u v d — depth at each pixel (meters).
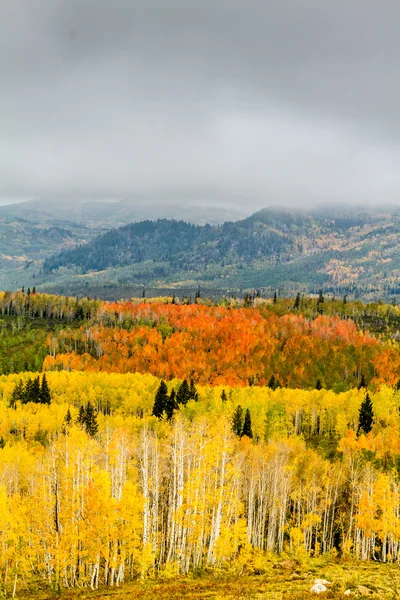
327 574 49.84
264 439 113.12
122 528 50.59
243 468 72.75
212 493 60.31
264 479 73.56
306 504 81.75
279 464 75.62
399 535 64.50
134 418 116.50
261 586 46.12
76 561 51.50
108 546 50.41
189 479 57.16
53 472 54.91
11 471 73.88
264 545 74.25
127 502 50.25
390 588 41.00
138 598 44.78
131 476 65.19
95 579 54.28
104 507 49.56
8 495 68.31
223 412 111.00
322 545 76.31
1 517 54.03
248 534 67.69
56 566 50.25
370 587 41.75
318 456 89.62
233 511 63.22
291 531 69.44
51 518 53.31
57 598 47.44
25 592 51.38
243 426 109.50
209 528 57.16
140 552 51.56
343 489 84.62
